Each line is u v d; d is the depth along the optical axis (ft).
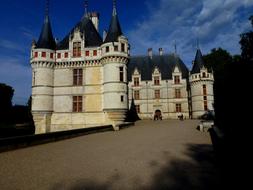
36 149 43.45
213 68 162.91
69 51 108.99
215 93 46.50
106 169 27.99
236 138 22.52
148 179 23.93
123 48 102.63
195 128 77.41
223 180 22.79
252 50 93.25
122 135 65.62
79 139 58.85
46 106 105.29
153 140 52.06
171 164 29.89
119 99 98.89
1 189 21.43
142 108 169.48
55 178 24.63
